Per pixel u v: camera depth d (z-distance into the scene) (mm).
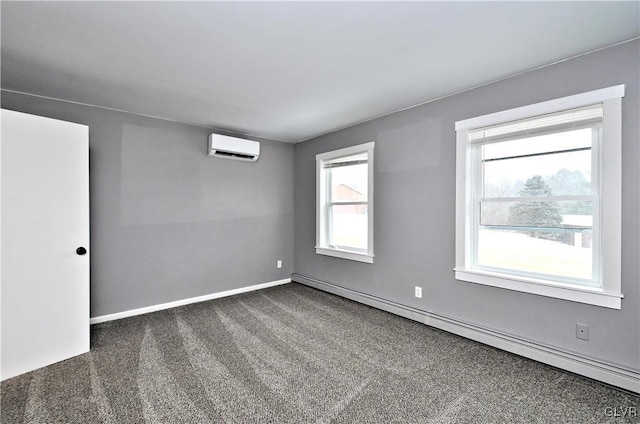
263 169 4457
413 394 1895
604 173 1980
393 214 3324
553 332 2223
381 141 3443
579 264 2180
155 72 2352
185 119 3561
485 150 2648
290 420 1668
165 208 3547
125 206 3271
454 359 2322
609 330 1983
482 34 1847
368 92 2754
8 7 1565
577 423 1631
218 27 1771
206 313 3359
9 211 2078
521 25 1752
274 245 4590
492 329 2547
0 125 2047
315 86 2629
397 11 1629
